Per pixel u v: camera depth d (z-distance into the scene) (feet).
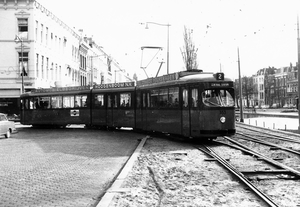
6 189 25.48
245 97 365.40
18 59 129.39
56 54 156.87
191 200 21.89
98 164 36.17
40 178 29.22
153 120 66.95
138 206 20.51
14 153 45.93
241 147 49.39
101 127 89.97
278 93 386.93
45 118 95.45
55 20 155.84
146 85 70.59
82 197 22.91
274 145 49.11
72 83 183.52
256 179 28.07
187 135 55.36
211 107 53.42
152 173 30.94
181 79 57.11
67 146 52.75
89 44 237.04
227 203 21.13
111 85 83.56
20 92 129.80
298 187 25.18
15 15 128.77
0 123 67.77
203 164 35.60
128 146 52.37
